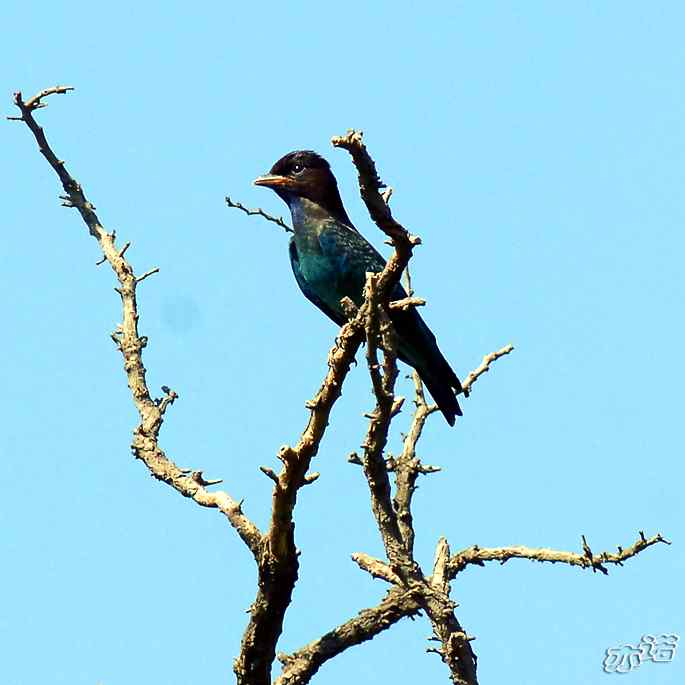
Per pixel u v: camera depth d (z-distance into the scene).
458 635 9.51
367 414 9.46
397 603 10.45
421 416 11.75
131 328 11.66
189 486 10.75
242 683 10.26
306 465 9.33
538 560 10.51
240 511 10.34
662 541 9.93
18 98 11.80
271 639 10.10
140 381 11.48
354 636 10.43
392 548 9.91
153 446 11.13
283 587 9.91
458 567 10.84
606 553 10.06
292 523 9.65
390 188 10.45
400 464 11.34
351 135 8.41
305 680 10.44
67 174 12.05
